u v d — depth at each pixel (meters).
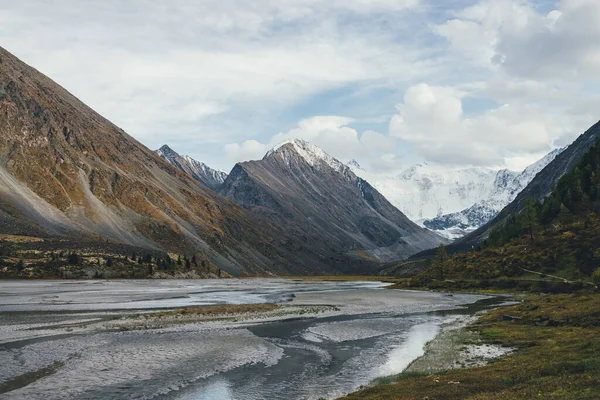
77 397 36.22
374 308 104.94
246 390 39.09
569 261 146.75
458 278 175.62
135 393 37.72
